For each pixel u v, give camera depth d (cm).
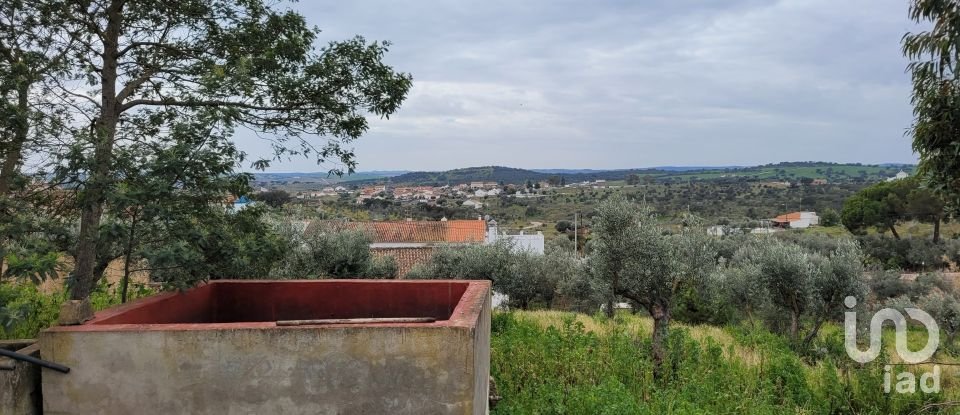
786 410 684
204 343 349
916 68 504
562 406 587
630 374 746
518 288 1936
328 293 573
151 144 505
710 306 1605
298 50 664
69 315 361
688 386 704
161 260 448
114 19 578
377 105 711
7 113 467
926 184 542
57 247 527
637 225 893
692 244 921
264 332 350
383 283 574
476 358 374
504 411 570
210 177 509
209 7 627
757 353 969
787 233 3666
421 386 355
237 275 603
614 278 898
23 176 499
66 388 347
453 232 3250
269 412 350
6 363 337
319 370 352
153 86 633
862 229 3522
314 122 700
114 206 465
